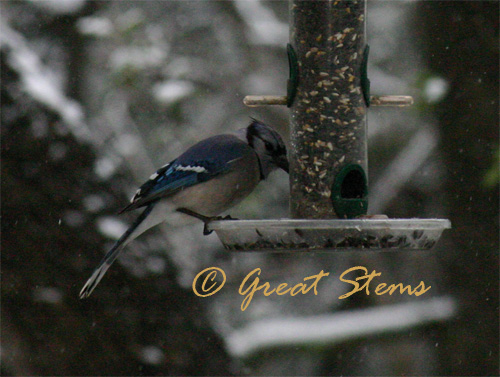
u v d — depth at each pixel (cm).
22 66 1127
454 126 1377
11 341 1079
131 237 905
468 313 1384
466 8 1359
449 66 1373
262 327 1390
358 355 1644
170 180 898
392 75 1817
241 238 789
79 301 1076
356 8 916
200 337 1110
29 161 1079
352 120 908
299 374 1655
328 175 898
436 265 1485
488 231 1372
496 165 1212
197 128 1731
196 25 1792
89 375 1077
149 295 1091
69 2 1594
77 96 1616
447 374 1394
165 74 1695
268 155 945
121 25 1584
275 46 1744
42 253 1073
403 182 1611
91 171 1108
